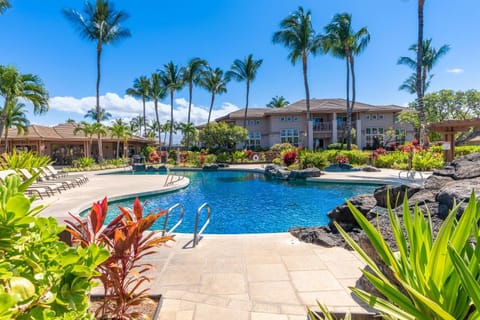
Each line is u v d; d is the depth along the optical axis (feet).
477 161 15.33
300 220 25.62
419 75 60.29
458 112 88.94
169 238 7.39
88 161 73.20
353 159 67.10
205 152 92.73
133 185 40.86
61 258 3.77
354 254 13.53
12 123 68.03
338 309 8.77
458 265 3.54
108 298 7.09
